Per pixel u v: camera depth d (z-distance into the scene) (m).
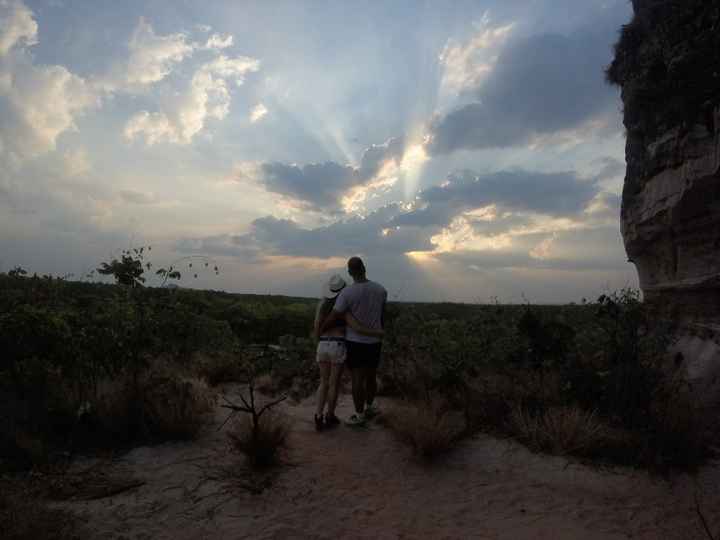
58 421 5.56
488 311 9.13
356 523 4.04
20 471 4.65
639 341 6.46
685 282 6.89
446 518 4.17
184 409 5.86
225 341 9.70
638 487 4.62
